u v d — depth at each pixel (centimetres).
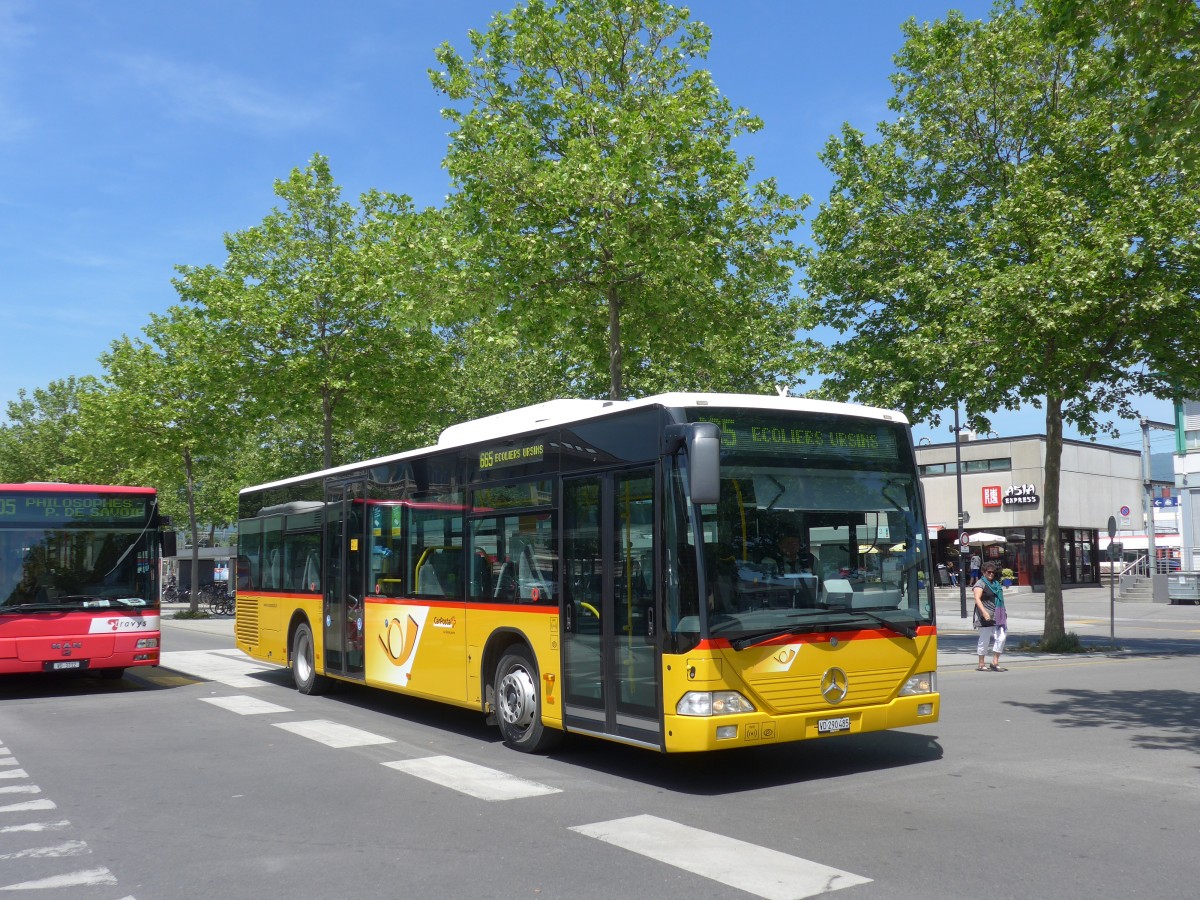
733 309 1845
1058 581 2108
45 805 761
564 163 1583
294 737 1065
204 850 634
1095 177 1919
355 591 1298
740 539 773
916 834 637
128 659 1456
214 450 3656
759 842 623
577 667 870
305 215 2814
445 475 1105
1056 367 1875
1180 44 1031
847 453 842
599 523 851
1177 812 691
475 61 1738
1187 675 1612
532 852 611
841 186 2200
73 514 1461
